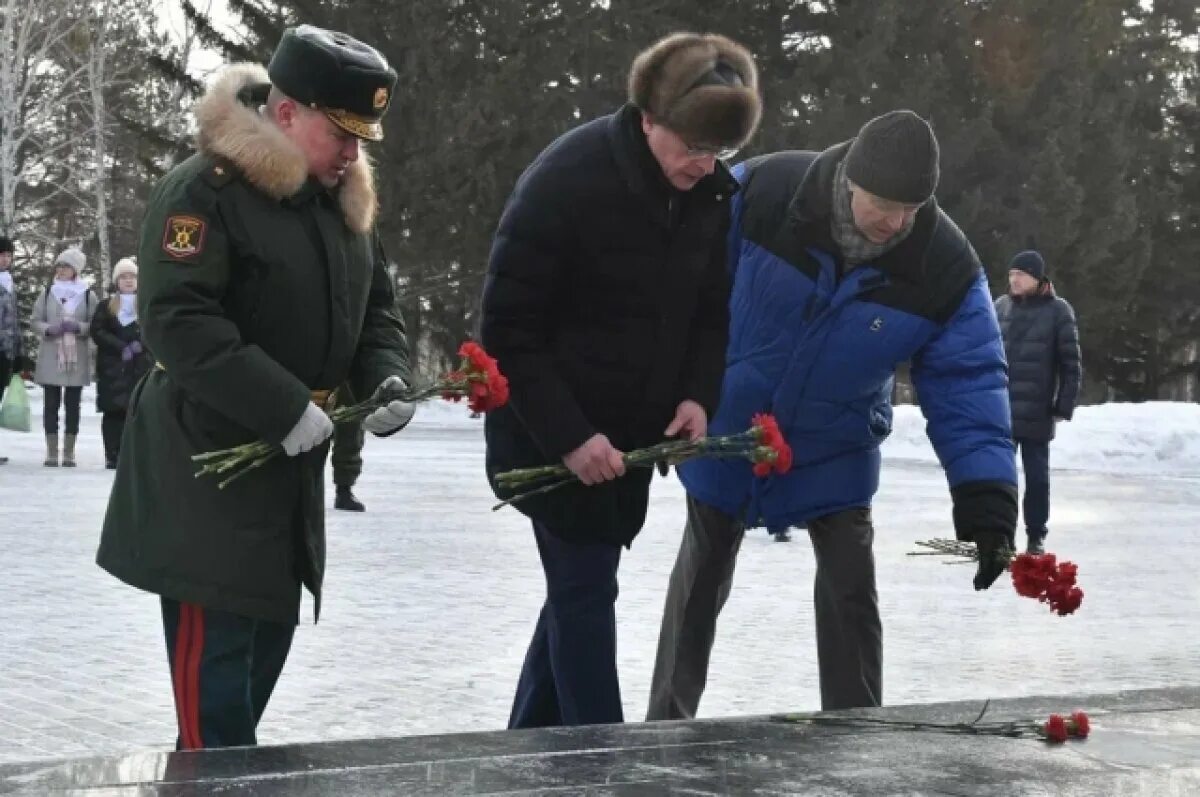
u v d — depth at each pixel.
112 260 55.03
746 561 10.96
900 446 25.33
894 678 7.00
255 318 3.96
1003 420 4.95
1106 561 11.68
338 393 4.31
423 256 41.31
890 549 11.91
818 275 4.97
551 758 3.07
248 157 3.89
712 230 4.54
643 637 7.75
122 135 49.12
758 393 5.07
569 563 4.59
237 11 41.06
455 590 9.12
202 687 3.95
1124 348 51.31
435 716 5.98
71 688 6.33
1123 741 3.43
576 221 4.42
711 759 3.13
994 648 7.84
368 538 11.60
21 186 53.75
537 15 41.44
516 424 4.62
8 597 8.49
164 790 2.70
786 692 6.59
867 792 2.88
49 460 17.86
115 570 4.02
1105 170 45.44
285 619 4.03
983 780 3.01
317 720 5.88
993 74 44.44
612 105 41.09
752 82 4.43
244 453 3.86
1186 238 50.44
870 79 42.22
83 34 45.12
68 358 17.75
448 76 40.62
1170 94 51.91
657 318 4.51
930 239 5.00
